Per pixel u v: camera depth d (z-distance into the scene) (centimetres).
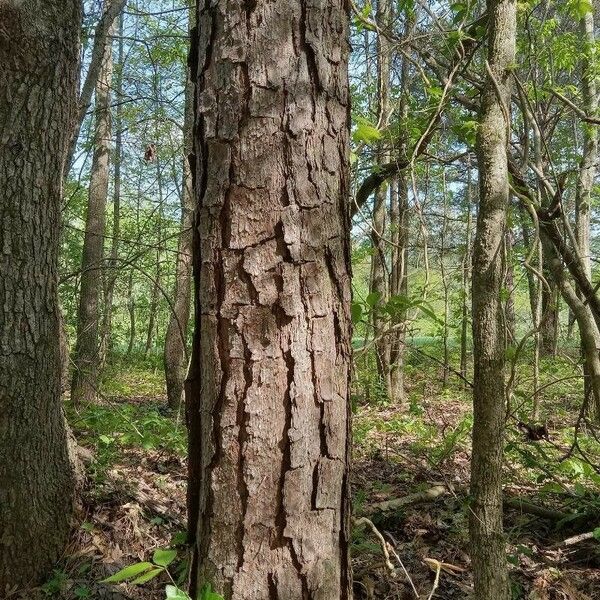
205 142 150
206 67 151
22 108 277
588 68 644
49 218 291
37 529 290
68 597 282
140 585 292
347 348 158
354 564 298
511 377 233
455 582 292
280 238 145
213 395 148
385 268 349
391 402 840
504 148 218
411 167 268
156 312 1602
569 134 866
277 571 144
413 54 449
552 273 345
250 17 146
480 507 212
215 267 148
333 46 155
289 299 145
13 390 278
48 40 280
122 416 502
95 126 875
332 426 151
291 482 145
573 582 306
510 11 228
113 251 909
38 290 286
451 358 1090
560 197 327
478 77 385
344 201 159
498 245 212
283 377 145
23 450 284
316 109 150
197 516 162
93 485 358
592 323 337
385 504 369
